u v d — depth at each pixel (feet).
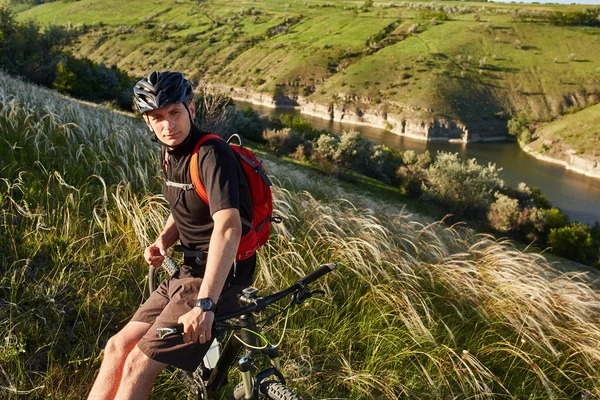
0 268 11.64
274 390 6.40
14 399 8.55
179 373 9.44
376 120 423.64
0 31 148.87
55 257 12.45
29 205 14.47
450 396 10.68
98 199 15.65
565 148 349.82
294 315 12.23
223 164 6.46
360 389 10.20
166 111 6.46
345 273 14.29
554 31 548.72
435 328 12.62
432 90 430.61
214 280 6.01
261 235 7.13
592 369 12.26
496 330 13.25
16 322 10.14
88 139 21.70
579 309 14.80
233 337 7.06
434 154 349.82
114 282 12.19
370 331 11.96
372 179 159.43
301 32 631.15
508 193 169.58
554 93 445.78
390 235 19.06
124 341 6.93
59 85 147.13
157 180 19.13
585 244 135.33
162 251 7.93
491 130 402.52
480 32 544.62
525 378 11.91
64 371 9.43
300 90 482.69
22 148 17.89
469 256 18.88
